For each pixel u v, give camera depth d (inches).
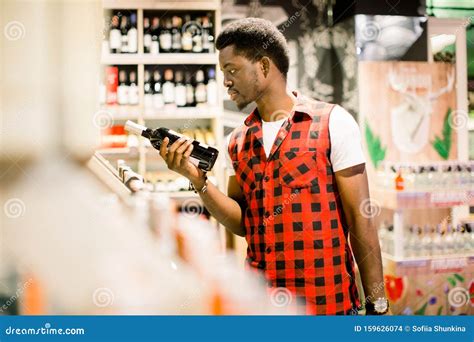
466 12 128.0
